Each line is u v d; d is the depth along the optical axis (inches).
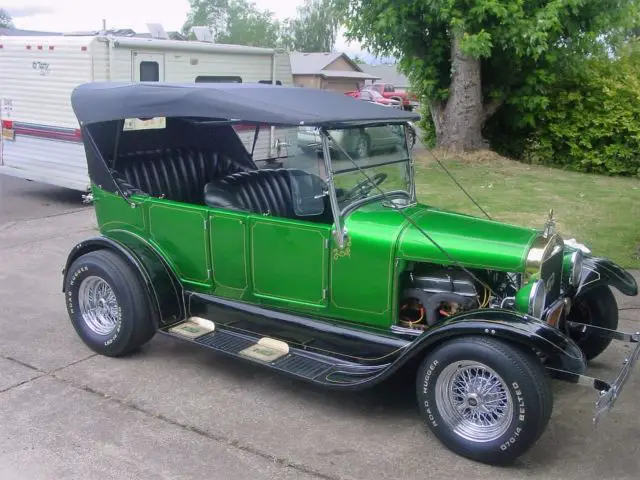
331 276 167.3
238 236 179.6
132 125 214.4
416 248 157.5
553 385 184.2
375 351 163.9
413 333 160.7
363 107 181.6
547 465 144.7
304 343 175.0
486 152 547.5
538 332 134.9
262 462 144.4
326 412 166.9
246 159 223.5
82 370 188.2
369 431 157.9
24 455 145.5
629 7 513.7
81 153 386.3
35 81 397.7
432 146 598.2
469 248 156.0
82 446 149.6
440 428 147.4
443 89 558.6
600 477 140.6
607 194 430.3
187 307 194.1
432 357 145.2
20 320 225.9
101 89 193.8
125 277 187.6
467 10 499.2
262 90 184.4
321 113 163.3
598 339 188.2
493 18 494.3
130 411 165.6
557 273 166.9
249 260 179.5
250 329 184.5
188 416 163.6
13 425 157.9
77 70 368.2
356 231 162.2
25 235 339.0
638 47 585.6
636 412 168.7
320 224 167.5
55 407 166.9
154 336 213.6
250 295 182.7
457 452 146.5
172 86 183.0
